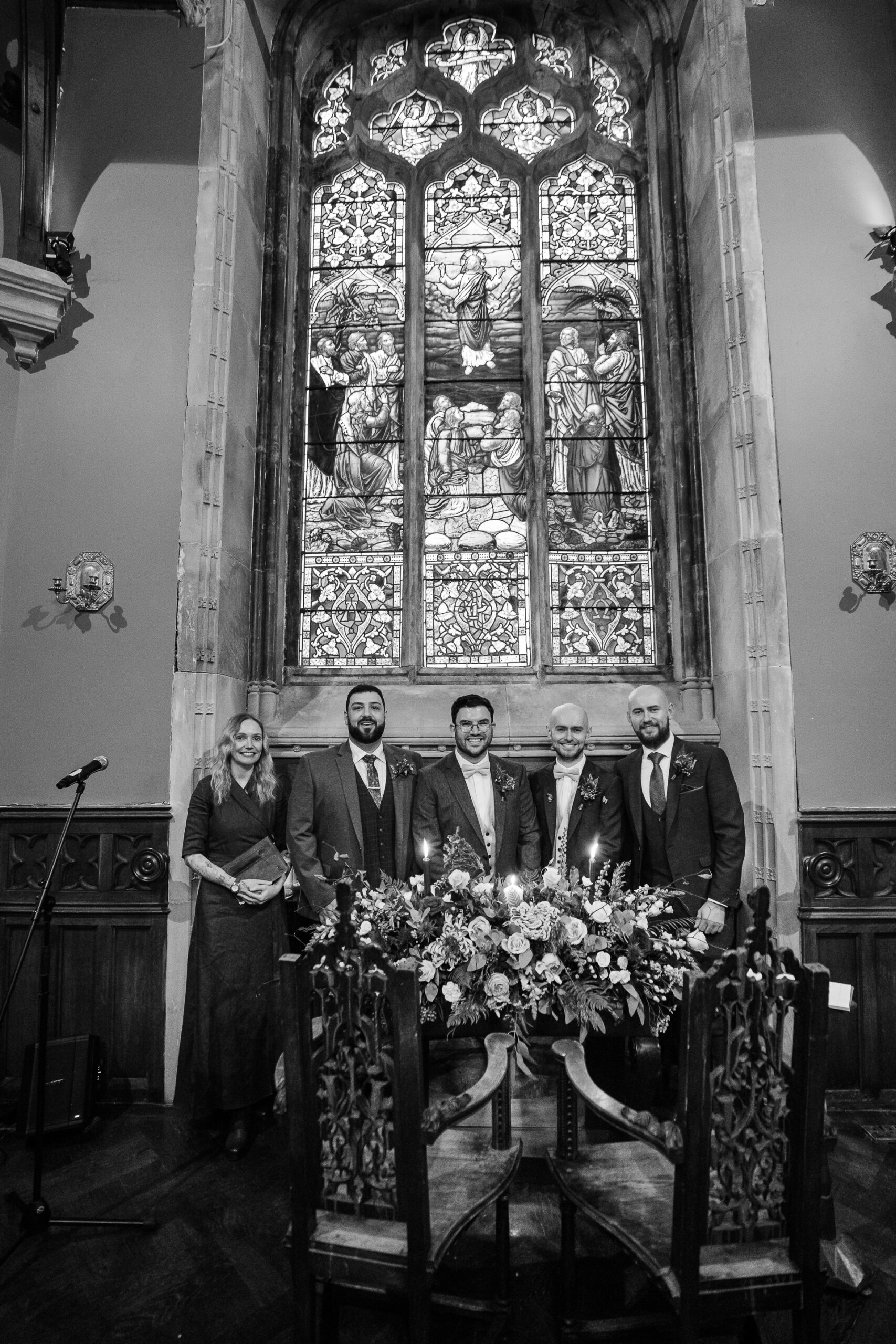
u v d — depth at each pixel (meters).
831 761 3.30
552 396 4.43
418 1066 1.45
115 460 3.54
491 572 4.25
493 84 4.77
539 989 2.02
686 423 4.16
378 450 4.39
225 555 3.63
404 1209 1.48
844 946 3.19
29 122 3.57
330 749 3.07
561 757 3.08
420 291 4.54
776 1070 1.50
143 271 3.69
